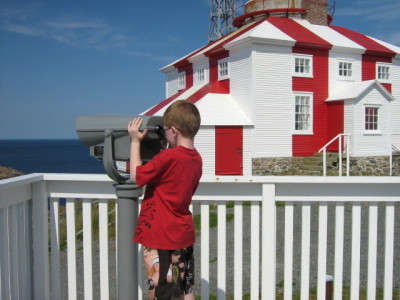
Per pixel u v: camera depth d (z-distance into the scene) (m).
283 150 18.48
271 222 3.04
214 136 17.61
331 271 5.41
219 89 20.12
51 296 3.34
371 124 18.97
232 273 5.52
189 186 2.35
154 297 2.35
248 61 18.22
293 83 18.62
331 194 3.07
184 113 2.31
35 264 3.19
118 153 2.44
